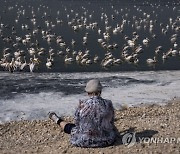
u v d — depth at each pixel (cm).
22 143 1384
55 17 8831
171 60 4141
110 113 1180
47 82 2509
